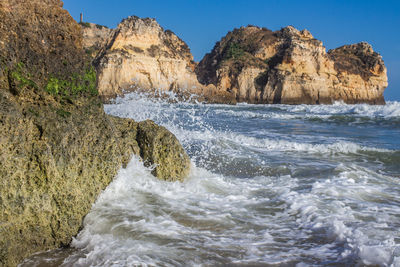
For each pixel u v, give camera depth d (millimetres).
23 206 3234
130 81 50719
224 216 4270
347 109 30047
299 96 60031
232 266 3125
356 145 9727
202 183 5566
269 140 10781
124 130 5383
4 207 3084
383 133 14453
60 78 3957
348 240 3568
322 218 4234
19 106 3432
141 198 4473
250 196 5223
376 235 3725
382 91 69750
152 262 3111
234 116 22562
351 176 6586
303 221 4184
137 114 15930
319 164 7949
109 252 3287
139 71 51812
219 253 3342
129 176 4719
